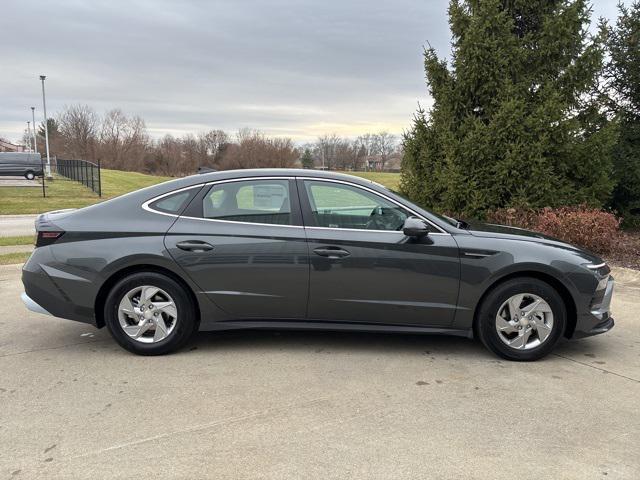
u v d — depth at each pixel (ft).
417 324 14.42
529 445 9.98
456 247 13.98
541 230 27.99
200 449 9.79
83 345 15.56
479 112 33.35
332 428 10.59
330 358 14.48
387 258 13.98
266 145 254.88
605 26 33.78
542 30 31.76
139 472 9.05
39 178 124.98
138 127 276.82
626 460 9.49
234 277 14.20
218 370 13.58
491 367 13.92
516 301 14.11
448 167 32.81
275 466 9.25
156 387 12.52
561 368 13.88
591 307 14.16
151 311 14.40
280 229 14.24
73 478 8.87
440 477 8.93
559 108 30.14
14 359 14.39
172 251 14.10
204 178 14.87
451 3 33.58
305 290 14.20
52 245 14.44
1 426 10.64
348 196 14.53
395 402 11.77
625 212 37.76
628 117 38.29
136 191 15.03
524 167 30.81
